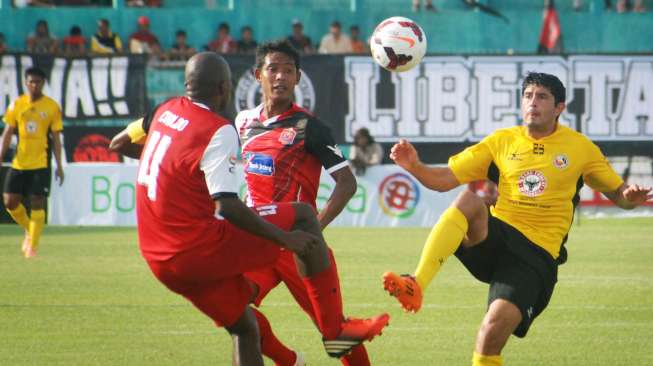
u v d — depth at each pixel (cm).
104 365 1991
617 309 2694
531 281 1577
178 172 1420
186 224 1427
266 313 2628
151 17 6481
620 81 5119
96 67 5047
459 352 2141
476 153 1675
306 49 6081
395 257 3847
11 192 3869
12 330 2358
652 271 3478
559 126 1666
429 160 5103
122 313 2591
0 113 5000
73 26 6338
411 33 2092
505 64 5103
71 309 2648
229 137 1420
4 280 3195
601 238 4531
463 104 5103
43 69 5019
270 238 1430
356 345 1557
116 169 5038
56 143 3947
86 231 4800
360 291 3003
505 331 1536
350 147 5072
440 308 2711
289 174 1742
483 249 1628
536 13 6594
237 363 1549
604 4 6744
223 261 1445
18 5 6556
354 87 5069
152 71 5066
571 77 5112
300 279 1695
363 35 6556
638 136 5131
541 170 1631
